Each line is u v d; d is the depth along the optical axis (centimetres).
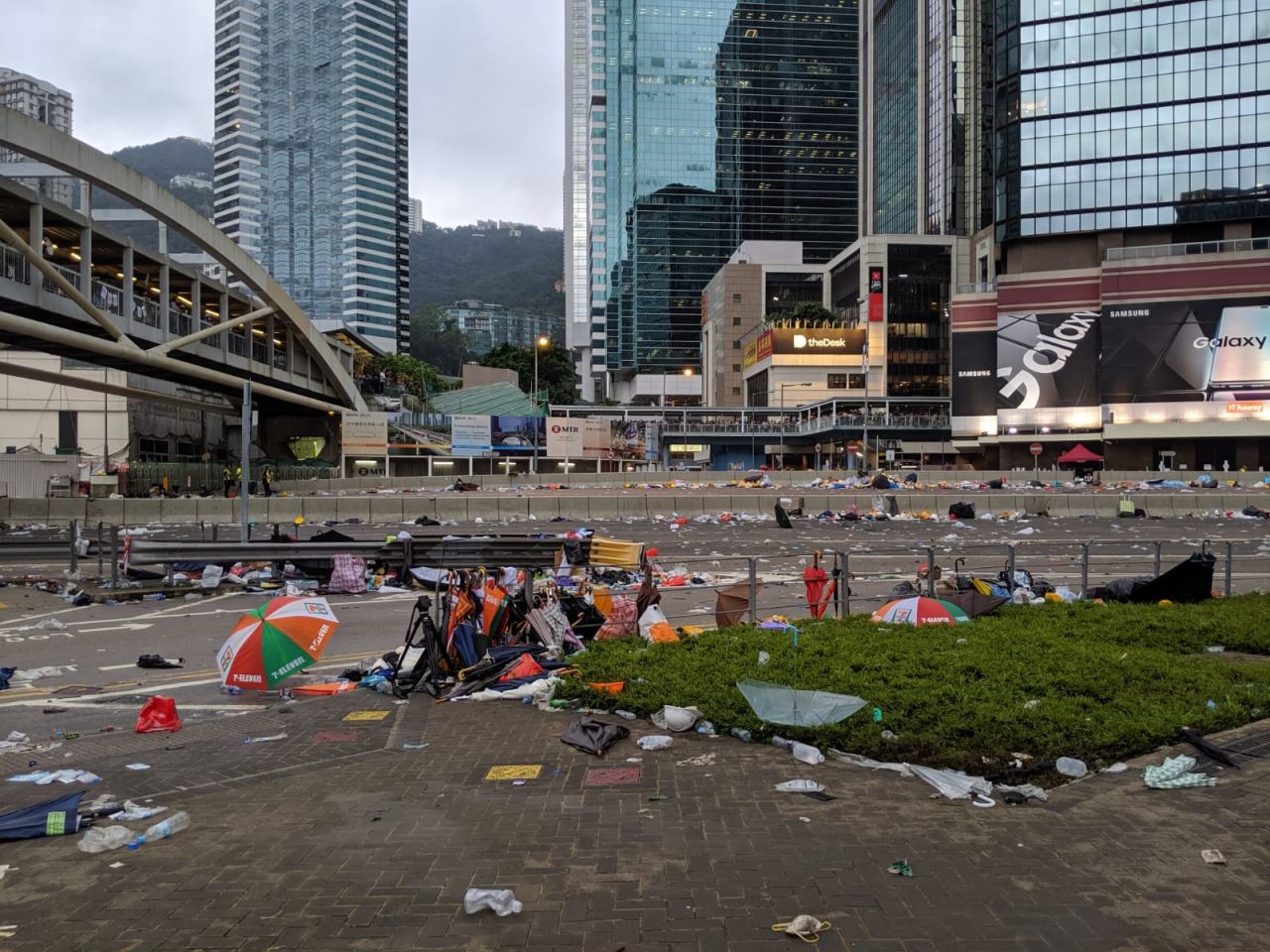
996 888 439
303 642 842
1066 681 830
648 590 1155
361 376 9025
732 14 16975
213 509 3309
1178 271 6406
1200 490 4306
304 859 484
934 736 671
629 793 583
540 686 839
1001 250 7950
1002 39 7731
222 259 4394
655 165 16900
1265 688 812
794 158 17038
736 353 13138
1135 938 388
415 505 3434
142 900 437
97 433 5053
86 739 732
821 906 423
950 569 1844
